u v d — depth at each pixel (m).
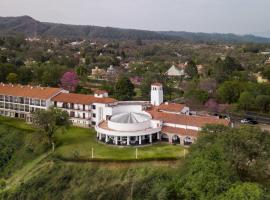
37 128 123.69
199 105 165.88
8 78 195.00
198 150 81.94
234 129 85.69
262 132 82.81
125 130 117.00
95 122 136.75
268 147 78.50
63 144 119.75
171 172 93.44
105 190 93.62
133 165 100.19
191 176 71.50
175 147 114.75
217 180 67.00
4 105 155.38
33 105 146.88
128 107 135.75
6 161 121.62
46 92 147.88
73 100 140.25
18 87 158.00
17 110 152.00
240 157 76.75
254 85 178.38
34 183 99.19
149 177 94.50
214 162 70.56
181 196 74.00
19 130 134.62
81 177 99.06
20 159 119.94
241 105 164.38
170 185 79.38
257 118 155.50
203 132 91.19
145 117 124.50
